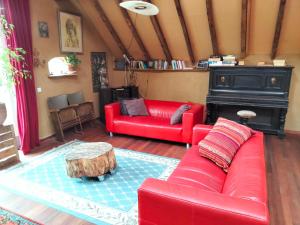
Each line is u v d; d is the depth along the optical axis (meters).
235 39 4.64
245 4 3.70
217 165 2.35
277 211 2.38
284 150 3.89
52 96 4.53
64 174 3.10
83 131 4.93
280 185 2.85
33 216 2.30
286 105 4.17
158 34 4.92
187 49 5.25
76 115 4.75
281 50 4.62
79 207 2.43
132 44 5.63
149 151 3.84
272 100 4.22
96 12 4.92
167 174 3.07
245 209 1.26
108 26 5.12
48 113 4.45
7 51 3.21
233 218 1.26
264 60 4.84
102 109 5.60
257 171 1.72
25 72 3.67
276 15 3.93
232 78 4.58
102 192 2.68
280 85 4.27
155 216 1.52
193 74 5.51
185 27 4.59
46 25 4.27
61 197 2.60
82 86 5.36
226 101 4.53
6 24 3.31
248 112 4.08
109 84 6.34
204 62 5.25
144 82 6.16
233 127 2.53
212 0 3.95
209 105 4.86
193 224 1.40
